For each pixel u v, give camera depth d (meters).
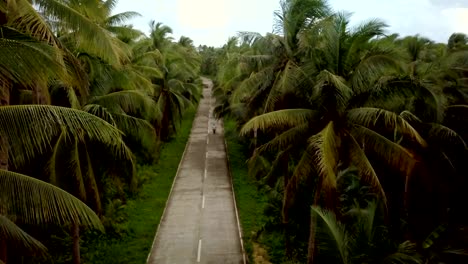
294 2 17.25
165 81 37.06
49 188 8.52
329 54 14.05
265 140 26.14
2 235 8.38
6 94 9.67
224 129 50.53
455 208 18.20
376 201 15.69
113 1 16.52
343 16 13.88
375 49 13.30
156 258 18.02
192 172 32.03
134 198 25.28
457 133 17.56
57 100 15.15
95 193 15.36
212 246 19.22
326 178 12.61
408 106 17.53
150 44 34.53
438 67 18.30
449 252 13.81
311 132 14.27
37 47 8.55
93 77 15.84
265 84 19.19
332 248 11.41
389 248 12.32
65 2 10.27
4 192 8.22
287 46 17.78
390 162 13.51
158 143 36.12
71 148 14.47
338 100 13.52
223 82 34.53
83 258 17.72
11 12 9.07
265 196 25.34
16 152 10.16
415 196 18.73
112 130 9.31
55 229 18.67
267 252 18.44
